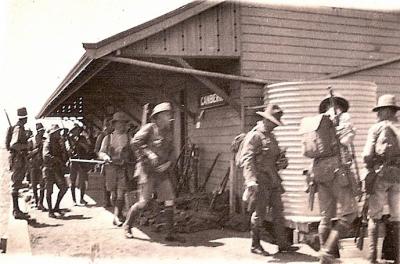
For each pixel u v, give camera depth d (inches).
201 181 403.9
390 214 201.6
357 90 285.1
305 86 281.4
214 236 265.9
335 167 194.5
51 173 335.3
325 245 194.1
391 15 384.2
